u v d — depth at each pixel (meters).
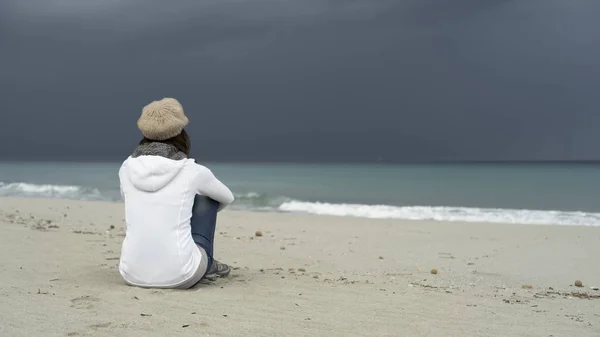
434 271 6.96
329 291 4.62
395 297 4.51
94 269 5.12
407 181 39.25
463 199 24.55
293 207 19.47
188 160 4.21
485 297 4.84
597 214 17.34
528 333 3.40
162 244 4.08
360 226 13.19
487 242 10.60
